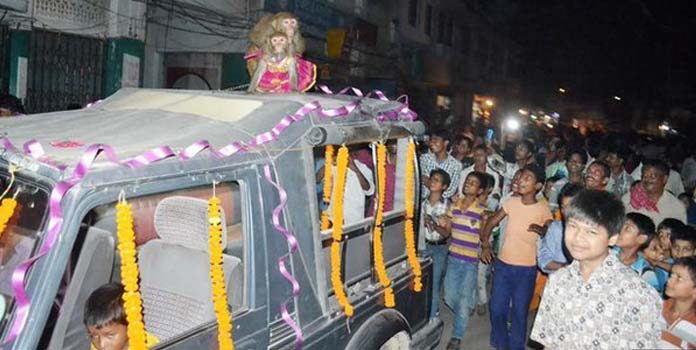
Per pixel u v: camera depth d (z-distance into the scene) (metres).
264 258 2.58
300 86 4.21
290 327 2.71
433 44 23.39
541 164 11.09
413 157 3.83
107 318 2.27
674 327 2.41
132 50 11.77
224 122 2.73
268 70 4.08
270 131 2.71
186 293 2.74
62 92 10.49
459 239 5.23
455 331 5.26
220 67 13.09
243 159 2.53
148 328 2.74
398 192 3.89
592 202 2.40
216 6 12.44
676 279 3.04
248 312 2.51
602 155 9.28
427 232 5.38
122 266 2.12
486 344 5.62
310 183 2.86
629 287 2.42
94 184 2.01
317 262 2.88
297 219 2.79
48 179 2.02
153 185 2.18
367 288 3.35
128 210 2.10
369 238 3.41
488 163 7.22
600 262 2.49
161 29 13.11
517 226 4.82
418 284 3.82
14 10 9.27
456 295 5.25
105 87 11.30
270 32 4.15
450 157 7.19
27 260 1.93
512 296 4.90
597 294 2.46
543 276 5.76
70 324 2.42
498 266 4.93
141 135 2.50
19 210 2.08
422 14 21.98
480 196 5.43
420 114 22.58
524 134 18.22
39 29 9.94
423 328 4.05
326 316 2.93
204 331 2.37
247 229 2.53
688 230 3.90
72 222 1.96
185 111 2.92
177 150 2.32
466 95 27.80
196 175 2.32
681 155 15.31
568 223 2.49
